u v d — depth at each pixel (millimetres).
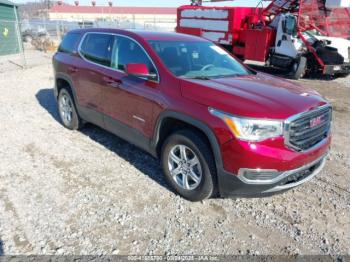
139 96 3818
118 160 4484
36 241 2818
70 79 5223
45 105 7359
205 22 15992
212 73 3965
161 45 4051
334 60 11938
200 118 3135
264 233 3068
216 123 3012
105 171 4152
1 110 6805
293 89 3625
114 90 4230
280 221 3258
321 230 3139
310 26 12336
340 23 12617
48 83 10164
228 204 3520
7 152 4637
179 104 3346
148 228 3061
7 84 9711
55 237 2881
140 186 3805
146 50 3926
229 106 2988
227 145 2955
